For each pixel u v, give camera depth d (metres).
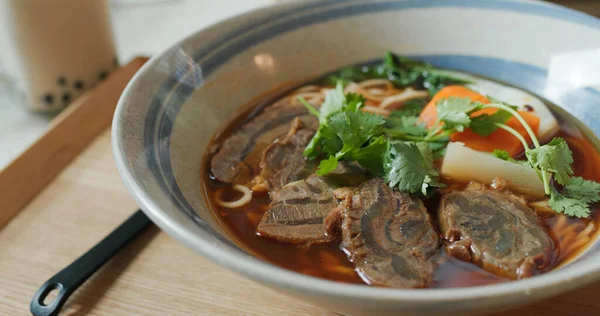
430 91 0.45
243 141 0.40
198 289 0.34
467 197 0.35
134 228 0.37
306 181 0.36
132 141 0.33
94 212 0.39
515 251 0.31
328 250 0.33
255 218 0.35
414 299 0.25
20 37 0.57
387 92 0.45
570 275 0.26
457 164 0.37
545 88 0.43
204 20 0.77
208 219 0.33
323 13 0.46
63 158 0.43
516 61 0.45
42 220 0.39
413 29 0.46
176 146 0.36
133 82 0.36
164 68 0.38
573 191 0.35
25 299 0.34
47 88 0.61
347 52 0.47
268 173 0.37
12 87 0.67
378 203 0.34
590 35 0.42
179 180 0.35
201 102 0.40
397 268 0.31
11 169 0.42
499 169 0.36
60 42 0.58
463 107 0.38
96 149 0.44
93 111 0.47
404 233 0.33
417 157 0.34
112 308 0.33
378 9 0.46
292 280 0.26
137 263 0.36
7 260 0.36
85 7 0.57
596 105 0.41
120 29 0.77
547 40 0.44
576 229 0.34
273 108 0.43
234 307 0.33
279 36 0.44
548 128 0.40
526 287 0.26
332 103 0.39
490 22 0.45
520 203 0.34
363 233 0.33
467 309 0.26
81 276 0.34
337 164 0.36
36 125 0.64
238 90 0.42
